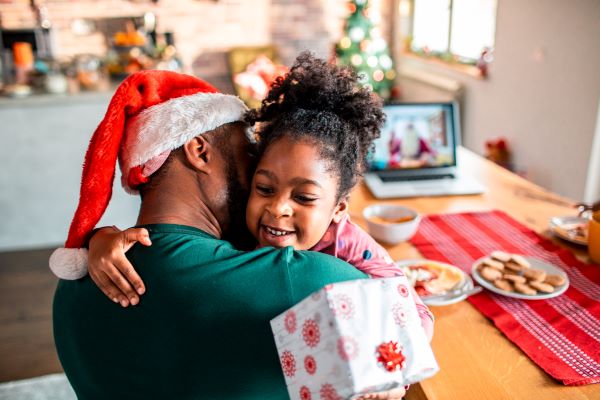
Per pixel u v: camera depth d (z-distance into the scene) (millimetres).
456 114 2061
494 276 1251
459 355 1013
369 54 4957
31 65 3510
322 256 707
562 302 1179
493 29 3877
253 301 653
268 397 677
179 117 762
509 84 3643
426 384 934
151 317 677
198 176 791
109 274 696
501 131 3799
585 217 1579
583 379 930
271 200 769
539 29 3281
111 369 713
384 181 1954
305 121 771
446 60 4492
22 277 2998
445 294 1183
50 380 2125
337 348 568
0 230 3256
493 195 1855
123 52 4254
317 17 5617
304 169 744
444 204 1781
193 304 657
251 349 653
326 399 573
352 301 596
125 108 791
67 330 769
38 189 3229
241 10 5461
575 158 3107
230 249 704
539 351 1014
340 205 853
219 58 5555
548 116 3297
